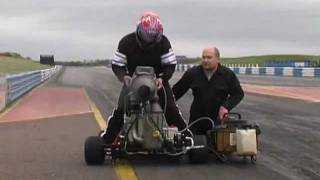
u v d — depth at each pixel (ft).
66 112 53.16
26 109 56.85
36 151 29.63
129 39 24.68
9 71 167.02
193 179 22.45
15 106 60.59
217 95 27.04
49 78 154.71
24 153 28.99
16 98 71.61
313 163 26.53
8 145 31.89
